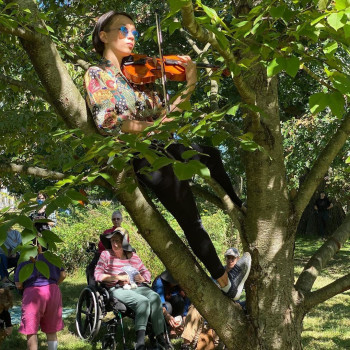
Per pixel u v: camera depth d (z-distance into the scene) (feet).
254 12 8.01
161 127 7.12
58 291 22.36
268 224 10.03
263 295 9.95
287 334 9.93
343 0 6.42
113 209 51.96
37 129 17.34
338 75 7.09
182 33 18.01
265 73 10.03
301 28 7.49
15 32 7.92
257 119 8.82
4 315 15.85
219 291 9.36
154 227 8.61
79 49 13.98
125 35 8.46
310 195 10.30
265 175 10.02
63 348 27.68
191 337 25.02
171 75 8.98
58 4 18.81
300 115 42.47
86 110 8.40
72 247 49.21
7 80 9.81
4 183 20.47
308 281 10.46
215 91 12.81
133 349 25.90
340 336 28.99
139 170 7.84
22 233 6.31
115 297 25.54
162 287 26.35
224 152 38.19
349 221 11.27
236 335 9.60
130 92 8.44
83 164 8.19
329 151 10.27
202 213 48.96
